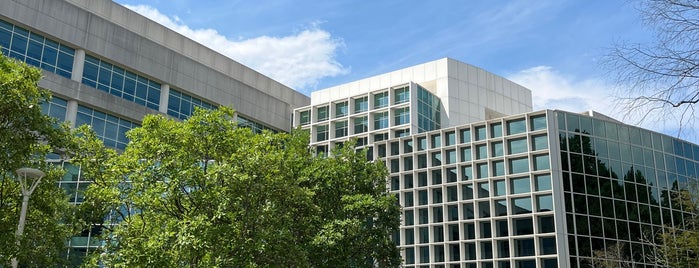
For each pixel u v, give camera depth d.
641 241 60.47
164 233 24.31
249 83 77.75
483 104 79.00
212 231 23.75
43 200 26.81
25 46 52.50
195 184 25.52
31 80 25.03
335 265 30.33
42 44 53.91
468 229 62.72
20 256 22.81
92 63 57.69
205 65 70.56
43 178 26.70
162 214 27.12
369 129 73.69
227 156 27.25
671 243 39.41
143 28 67.38
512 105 82.62
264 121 76.00
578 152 61.41
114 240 27.41
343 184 33.31
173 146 26.73
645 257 59.91
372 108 75.00
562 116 62.41
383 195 33.88
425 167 67.31
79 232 28.11
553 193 58.81
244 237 25.00
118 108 58.12
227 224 24.97
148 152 26.84
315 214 30.70
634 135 65.25
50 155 51.31
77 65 56.09
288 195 26.98
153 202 26.08
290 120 80.81
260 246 24.14
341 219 31.16
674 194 64.88
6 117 23.61
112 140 57.53
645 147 65.44
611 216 60.12
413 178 67.06
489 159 63.38
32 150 25.80
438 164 66.50
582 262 57.12
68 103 54.62
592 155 61.88
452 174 65.44
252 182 25.45
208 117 27.44
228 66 75.56
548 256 57.34
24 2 52.69
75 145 27.53
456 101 76.25
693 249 35.00
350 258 31.80
